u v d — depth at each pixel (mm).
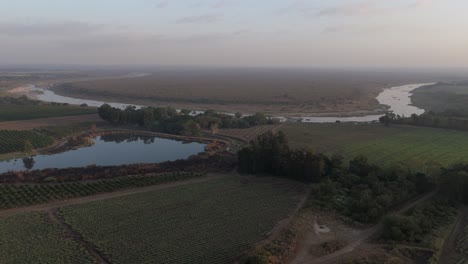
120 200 77688
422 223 63719
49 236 61625
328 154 112062
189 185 86938
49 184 84500
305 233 63094
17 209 72375
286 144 100375
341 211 71000
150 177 89812
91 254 56594
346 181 82562
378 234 62875
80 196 79438
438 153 113875
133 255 56594
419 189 80562
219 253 57719
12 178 87000
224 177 92812
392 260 53906
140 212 71938
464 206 74188
